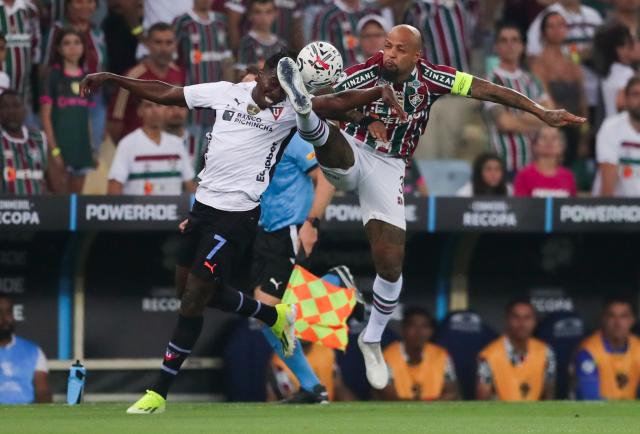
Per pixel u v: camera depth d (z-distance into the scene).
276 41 42.75
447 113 45.00
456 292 41.84
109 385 39.25
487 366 39.16
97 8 42.44
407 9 44.44
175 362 25.67
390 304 27.48
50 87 39.09
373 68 25.88
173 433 20.81
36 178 37.75
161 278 39.59
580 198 38.72
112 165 38.34
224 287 26.95
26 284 38.59
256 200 25.84
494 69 43.69
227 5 43.28
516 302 39.22
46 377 36.88
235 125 25.69
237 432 21.11
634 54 45.12
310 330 31.61
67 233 38.25
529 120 43.28
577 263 42.69
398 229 26.73
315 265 40.38
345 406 28.98
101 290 39.25
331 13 43.09
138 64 41.38
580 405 29.47
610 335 40.03
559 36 45.03
